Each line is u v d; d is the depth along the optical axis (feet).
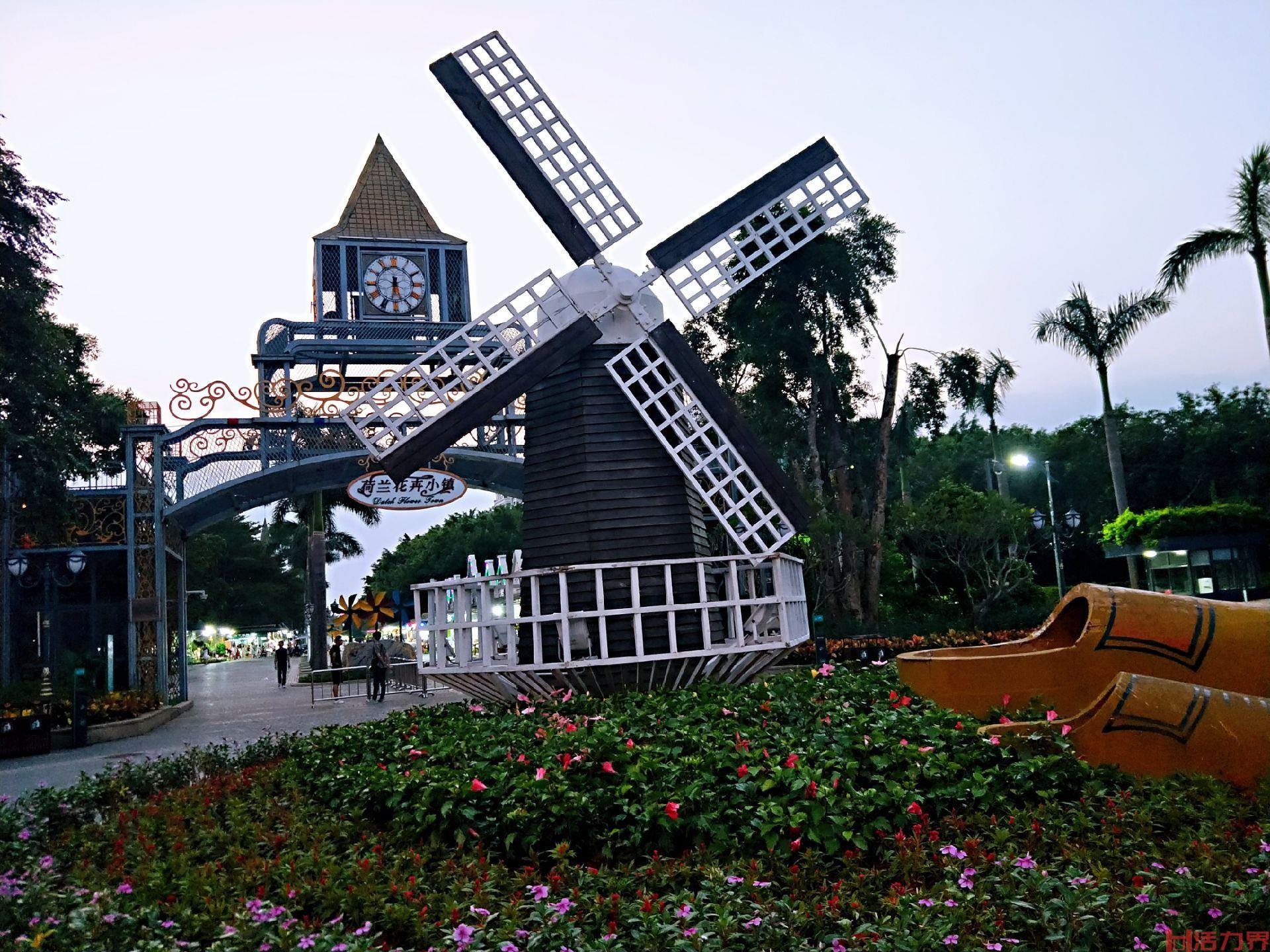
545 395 51.85
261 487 102.42
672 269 52.49
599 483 49.42
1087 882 17.88
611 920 18.75
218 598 324.60
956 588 120.47
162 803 31.40
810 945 17.61
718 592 53.11
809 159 56.39
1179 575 136.05
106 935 18.26
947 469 240.53
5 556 89.04
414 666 108.99
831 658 98.07
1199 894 17.70
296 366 102.32
